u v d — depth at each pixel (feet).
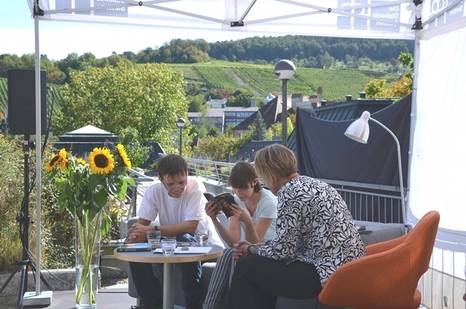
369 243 13.82
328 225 10.78
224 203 12.23
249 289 11.05
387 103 29.63
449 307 14.99
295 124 28.55
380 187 22.67
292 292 10.69
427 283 16.26
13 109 15.94
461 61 14.92
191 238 13.84
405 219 17.65
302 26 18.25
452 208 15.01
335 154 25.62
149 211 14.32
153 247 12.35
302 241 10.99
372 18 17.49
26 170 16.24
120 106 110.83
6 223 19.07
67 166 13.87
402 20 17.53
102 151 13.50
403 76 48.11
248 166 13.04
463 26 14.16
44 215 20.01
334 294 10.54
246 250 11.40
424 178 16.85
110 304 15.60
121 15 16.74
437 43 16.43
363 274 10.55
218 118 155.02
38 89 15.78
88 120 108.58
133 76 112.47
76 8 15.93
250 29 18.26
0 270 18.53
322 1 17.44
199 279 13.96
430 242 10.94
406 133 21.76
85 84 110.01
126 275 20.27
